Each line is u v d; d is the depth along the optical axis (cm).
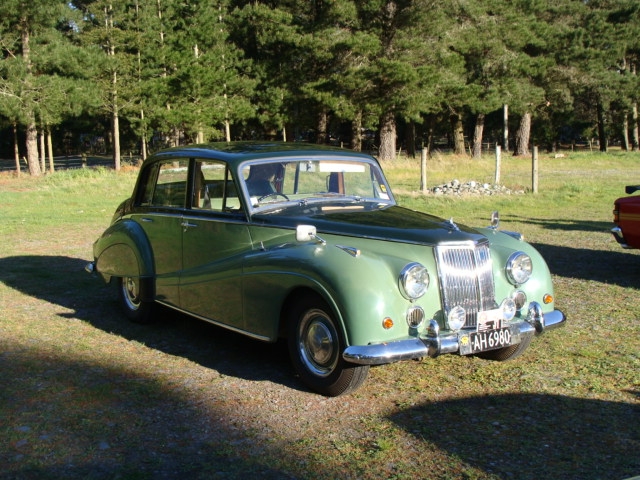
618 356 532
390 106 3238
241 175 521
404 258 448
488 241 473
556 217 1430
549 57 4278
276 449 376
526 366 513
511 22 3753
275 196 536
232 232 525
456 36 3409
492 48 3656
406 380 486
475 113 4153
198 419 418
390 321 422
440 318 448
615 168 3153
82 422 411
